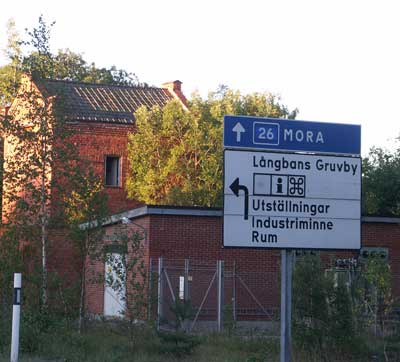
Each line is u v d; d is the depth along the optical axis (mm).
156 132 35750
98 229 19188
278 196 11453
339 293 16641
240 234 11258
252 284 26781
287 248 11422
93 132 36688
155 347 17406
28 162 19141
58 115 19422
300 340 16625
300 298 16625
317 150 11688
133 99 40656
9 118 19234
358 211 11781
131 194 36188
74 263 20156
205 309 25984
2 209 19344
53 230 19516
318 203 11617
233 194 11281
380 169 31781
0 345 17219
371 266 17703
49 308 18188
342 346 16547
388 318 18484
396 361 16500
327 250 11625
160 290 23047
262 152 11445
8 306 18031
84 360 16109
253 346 18391
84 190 19156
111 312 27938
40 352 16844
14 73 35719
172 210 26078
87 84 40812
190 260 26266
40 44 20734
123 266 19516
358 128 11914
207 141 34875
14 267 18375
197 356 17203
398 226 28422
